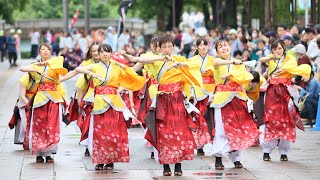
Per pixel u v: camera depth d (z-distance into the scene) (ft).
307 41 70.03
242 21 150.51
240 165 46.75
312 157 50.72
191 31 118.62
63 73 49.26
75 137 61.41
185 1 213.05
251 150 54.08
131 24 263.08
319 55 66.03
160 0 201.98
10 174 45.39
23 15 305.94
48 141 48.88
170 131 44.04
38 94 49.44
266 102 49.78
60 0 299.79
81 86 50.83
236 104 46.34
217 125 46.34
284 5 103.35
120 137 45.83
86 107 46.29
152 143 44.01
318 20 93.66
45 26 265.75
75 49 132.46
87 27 183.62
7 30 230.48
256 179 43.09
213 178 43.37
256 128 46.73
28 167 47.70
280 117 49.26
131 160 50.21
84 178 43.78
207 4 197.77
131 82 46.44
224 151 46.01
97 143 45.73
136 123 65.62
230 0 150.51
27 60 184.85
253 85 48.42
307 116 66.28
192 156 44.29
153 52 48.19
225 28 119.85
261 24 124.26
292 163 48.44
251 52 84.28
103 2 299.38
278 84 49.70
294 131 49.37
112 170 46.42
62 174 45.16
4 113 79.15
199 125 47.98
